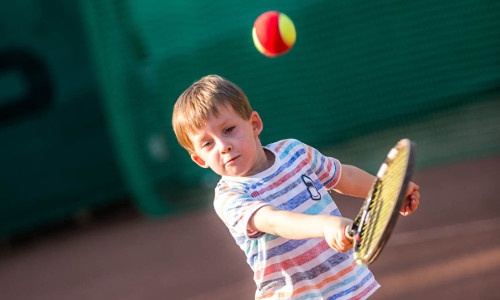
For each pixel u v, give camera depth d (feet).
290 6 60.54
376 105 61.41
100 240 54.34
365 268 18.93
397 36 61.31
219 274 39.34
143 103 57.47
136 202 59.93
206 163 18.88
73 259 50.62
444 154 53.26
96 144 61.72
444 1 61.31
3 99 58.75
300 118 60.85
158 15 57.72
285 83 60.54
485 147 52.95
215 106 17.85
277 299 18.61
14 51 58.80
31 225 59.82
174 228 52.60
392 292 30.96
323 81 61.11
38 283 46.60
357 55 61.26
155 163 57.88
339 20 61.11
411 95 61.46
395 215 13.50
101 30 55.88
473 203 41.24
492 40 61.31
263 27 23.80
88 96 61.21
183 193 57.98
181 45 58.49
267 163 18.78
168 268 42.91
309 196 18.58
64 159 60.64
